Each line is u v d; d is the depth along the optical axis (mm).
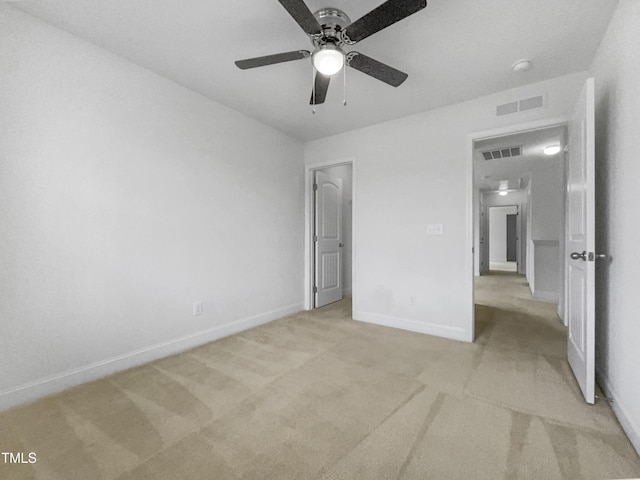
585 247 1719
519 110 2490
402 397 1764
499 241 10930
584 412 1600
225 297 2887
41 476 1183
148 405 1686
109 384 1925
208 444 1368
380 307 3268
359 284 3418
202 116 2666
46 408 1653
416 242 3021
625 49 1531
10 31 1653
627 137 1503
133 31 1851
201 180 2664
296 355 2400
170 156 2428
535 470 1202
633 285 1414
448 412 1610
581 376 1827
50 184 1799
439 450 1322
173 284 2453
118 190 2109
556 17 1702
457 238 2789
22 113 1693
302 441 1387
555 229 4418
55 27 1809
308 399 1746
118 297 2115
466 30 1814
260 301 3270
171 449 1336
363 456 1291
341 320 3416
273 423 1521
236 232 2996
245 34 1874
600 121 1923
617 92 1636
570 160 2182
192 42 1953
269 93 2631
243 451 1323
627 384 1450
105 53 2033
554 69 2234
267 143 3340
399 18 1382
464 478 1170
